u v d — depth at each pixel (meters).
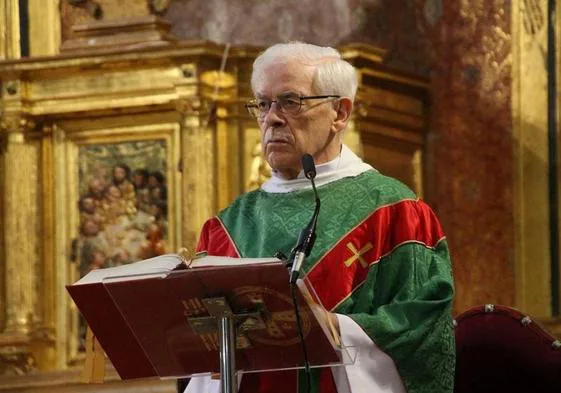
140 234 17.14
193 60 16.88
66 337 17.34
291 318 8.77
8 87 17.45
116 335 9.32
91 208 17.36
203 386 10.00
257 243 10.00
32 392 16.95
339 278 9.62
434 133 18.50
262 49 17.00
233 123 17.06
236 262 8.73
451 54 18.59
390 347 9.27
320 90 9.82
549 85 18.31
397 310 9.37
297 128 9.82
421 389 9.38
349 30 18.52
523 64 18.39
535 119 18.36
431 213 10.00
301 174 10.09
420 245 9.73
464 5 18.58
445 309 9.43
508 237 18.33
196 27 18.72
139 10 17.52
